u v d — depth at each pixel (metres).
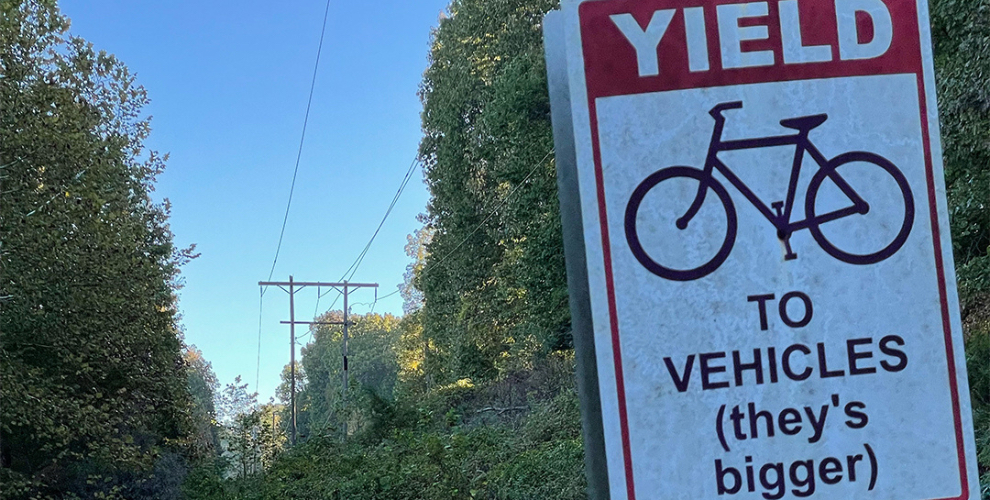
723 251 1.99
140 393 15.03
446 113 25.48
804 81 2.02
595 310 1.98
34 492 13.51
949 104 10.30
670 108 2.01
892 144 2.02
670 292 1.98
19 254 10.15
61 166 10.57
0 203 9.78
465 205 26.00
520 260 20.89
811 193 2.00
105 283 11.38
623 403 1.96
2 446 13.34
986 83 9.66
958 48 10.31
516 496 10.02
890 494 1.95
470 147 25.14
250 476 17.25
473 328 28.02
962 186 10.34
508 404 20.83
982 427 7.40
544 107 19.80
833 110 2.02
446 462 11.54
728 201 1.99
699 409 1.96
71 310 11.11
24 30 10.58
